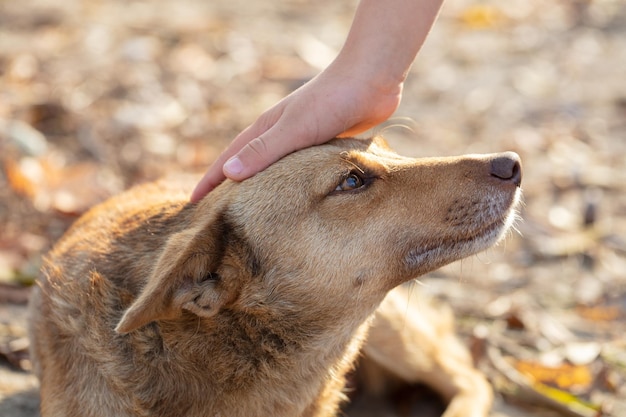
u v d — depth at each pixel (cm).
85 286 78
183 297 71
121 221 82
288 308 77
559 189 135
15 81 162
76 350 78
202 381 76
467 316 107
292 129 78
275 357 77
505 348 101
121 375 75
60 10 216
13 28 199
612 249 120
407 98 173
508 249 121
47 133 143
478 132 156
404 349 95
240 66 182
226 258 75
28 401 89
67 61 178
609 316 106
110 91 162
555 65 195
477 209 77
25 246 113
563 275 115
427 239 77
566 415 91
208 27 206
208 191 81
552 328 104
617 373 96
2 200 123
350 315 78
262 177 77
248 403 77
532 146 150
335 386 83
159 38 196
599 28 223
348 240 76
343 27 215
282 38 203
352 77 79
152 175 134
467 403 91
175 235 73
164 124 151
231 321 76
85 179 127
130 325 69
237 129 153
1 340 97
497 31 220
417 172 78
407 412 96
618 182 138
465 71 190
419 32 81
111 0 232
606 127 161
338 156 77
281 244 76
